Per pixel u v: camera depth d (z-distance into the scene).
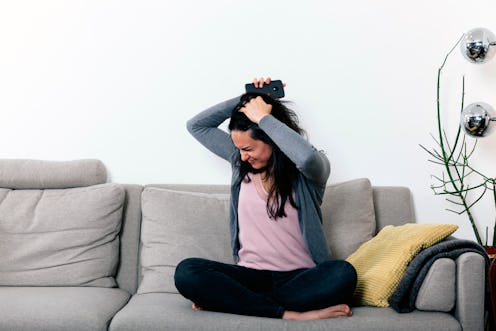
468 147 2.53
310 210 1.91
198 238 2.18
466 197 2.53
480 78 2.53
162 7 2.54
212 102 2.54
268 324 1.65
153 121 2.53
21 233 2.19
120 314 1.76
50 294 1.94
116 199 2.23
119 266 2.27
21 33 2.52
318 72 2.54
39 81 2.52
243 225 1.96
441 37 2.54
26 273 2.15
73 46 2.53
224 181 2.53
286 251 1.91
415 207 2.54
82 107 2.53
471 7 2.53
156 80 2.53
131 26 2.54
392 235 2.00
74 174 2.31
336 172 2.54
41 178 2.30
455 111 2.53
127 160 2.53
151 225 2.22
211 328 1.65
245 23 2.54
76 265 2.16
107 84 2.53
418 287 1.71
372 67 2.54
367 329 1.64
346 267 1.74
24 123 2.52
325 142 2.54
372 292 1.80
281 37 2.54
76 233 2.19
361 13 2.54
